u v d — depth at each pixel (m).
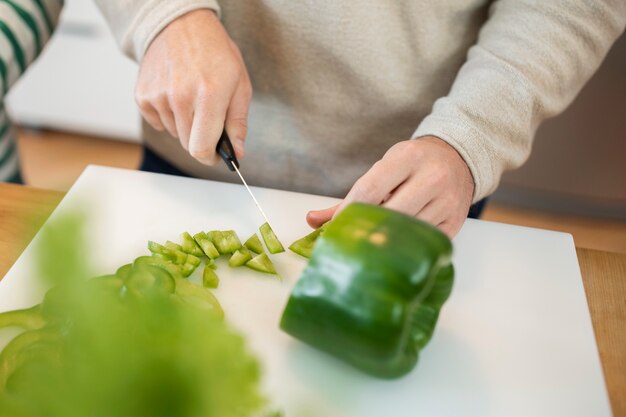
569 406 0.50
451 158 0.58
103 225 0.61
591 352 0.53
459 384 0.51
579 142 1.22
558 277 0.59
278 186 0.77
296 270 0.58
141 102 0.63
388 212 0.49
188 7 0.63
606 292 0.60
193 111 0.60
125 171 0.66
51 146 1.61
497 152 0.60
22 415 0.36
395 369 0.49
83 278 0.31
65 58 1.47
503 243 0.62
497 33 0.65
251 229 0.62
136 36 0.64
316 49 0.69
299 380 0.50
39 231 0.33
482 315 0.56
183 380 0.32
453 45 0.69
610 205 1.35
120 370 0.32
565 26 0.63
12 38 0.71
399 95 0.70
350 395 0.49
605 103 1.15
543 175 1.30
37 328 0.51
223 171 0.76
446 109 0.61
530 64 0.62
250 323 0.53
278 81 0.72
